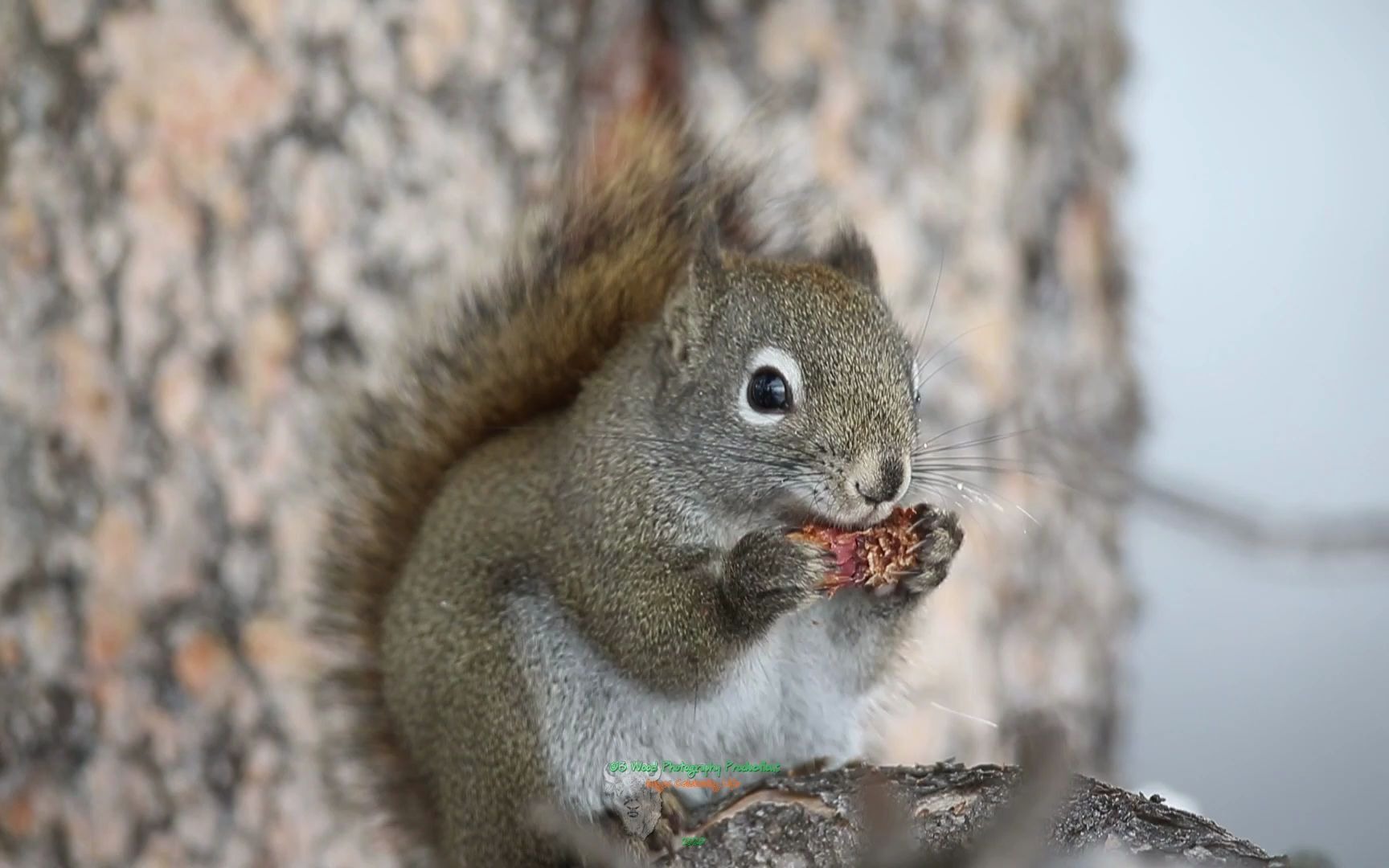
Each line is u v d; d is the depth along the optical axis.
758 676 2.87
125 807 2.93
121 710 2.93
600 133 2.93
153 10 2.93
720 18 2.96
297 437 2.93
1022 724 2.68
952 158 2.97
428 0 2.94
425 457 2.91
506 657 2.87
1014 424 2.97
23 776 2.94
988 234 2.97
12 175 2.93
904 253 2.96
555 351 2.91
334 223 2.93
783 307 2.87
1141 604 3.04
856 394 2.86
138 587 2.93
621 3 2.96
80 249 2.93
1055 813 2.77
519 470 2.88
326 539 2.91
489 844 2.86
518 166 2.95
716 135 2.95
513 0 2.95
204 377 2.93
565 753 2.86
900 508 2.87
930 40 2.97
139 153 2.93
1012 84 2.98
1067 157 2.99
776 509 2.87
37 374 2.93
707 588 2.87
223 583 2.93
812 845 2.79
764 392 2.86
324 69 2.93
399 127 2.94
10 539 2.93
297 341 2.93
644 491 2.87
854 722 2.88
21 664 2.93
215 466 2.93
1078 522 3.00
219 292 2.93
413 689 2.88
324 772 2.91
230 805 2.93
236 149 2.93
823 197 2.96
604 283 2.91
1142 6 3.35
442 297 2.93
